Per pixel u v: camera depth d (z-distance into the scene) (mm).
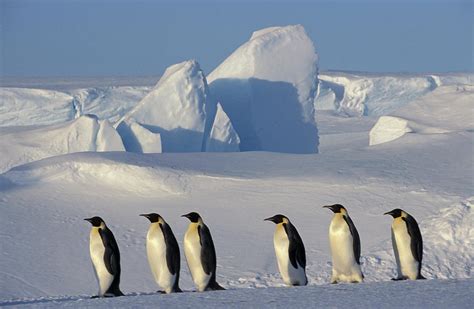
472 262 61281
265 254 85938
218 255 85375
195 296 34312
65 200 108438
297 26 171500
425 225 67062
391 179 113688
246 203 106125
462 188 110062
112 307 31797
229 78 167125
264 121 165125
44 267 83688
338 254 41719
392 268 60719
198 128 154625
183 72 153250
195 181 113875
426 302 29672
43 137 150875
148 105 152875
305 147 168125
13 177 114750
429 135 139000
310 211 102188
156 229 40094
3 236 93375
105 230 40219
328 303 30516
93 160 116875
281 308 29812
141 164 116812
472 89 168250
